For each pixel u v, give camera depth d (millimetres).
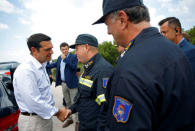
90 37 1512
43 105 1469
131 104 502
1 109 1748
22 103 1498
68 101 3623
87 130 1446
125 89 527
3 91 2109
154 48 584
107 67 1386
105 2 749
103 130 1177
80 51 1535
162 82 518
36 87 1468
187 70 600
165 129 535
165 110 522
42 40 1520
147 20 698
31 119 1481
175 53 593
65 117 1669
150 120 489
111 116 618
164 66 539
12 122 1804
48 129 1628
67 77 3258
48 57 1631
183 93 550
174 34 1755
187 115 548
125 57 636
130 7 676
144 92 500
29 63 1466
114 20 722
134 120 490
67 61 3162
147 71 528
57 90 6750
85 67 1516
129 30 700
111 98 637
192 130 562
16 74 1449
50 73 4473
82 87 1464
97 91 1305
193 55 1483
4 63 5727
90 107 1410
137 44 643
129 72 542
